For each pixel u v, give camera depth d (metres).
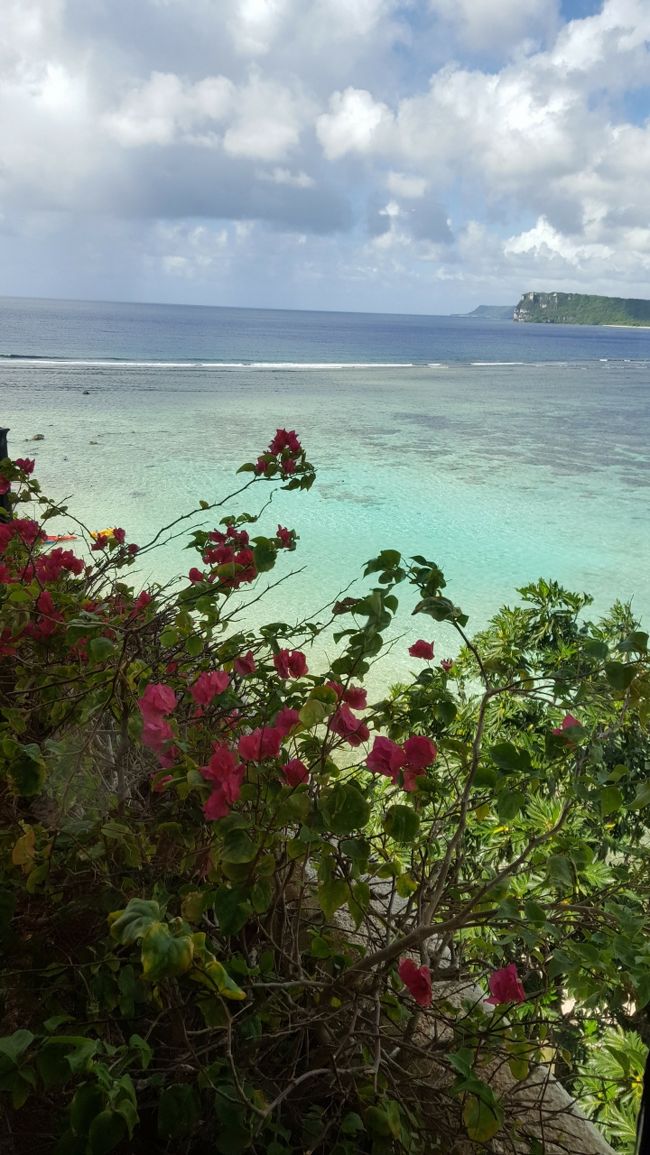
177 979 1.49
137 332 110.56
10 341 82.44
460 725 3.58
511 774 1.65
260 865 1.38
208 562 2.69
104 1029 1.58
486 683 1.90
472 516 20.77
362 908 1.42
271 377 56.69
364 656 1.69
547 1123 1.90
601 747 1.82
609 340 180.38
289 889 2.10
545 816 2.70
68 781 1.75
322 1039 1.64
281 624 2.25
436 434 34.41
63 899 1.70
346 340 123.69
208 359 71.81
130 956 1.42
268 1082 1.57
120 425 31.92
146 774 2.04
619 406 48.22
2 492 3.23
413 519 20.12
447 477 25.75
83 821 1.64
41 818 1.83
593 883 2.52
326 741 1.60
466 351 112.25
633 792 3.48
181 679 2.27
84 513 17.80
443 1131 1.61
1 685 2.41
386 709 2.00
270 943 1.75
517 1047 1.65
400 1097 1.56
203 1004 1.36
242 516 2.79
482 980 2.28
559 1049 1.84
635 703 1.80
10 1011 1.62
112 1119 1.03
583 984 1.51
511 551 17.77
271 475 2.79
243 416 35.94
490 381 63.66
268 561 2.26
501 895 1.54
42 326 114.62
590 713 3.26
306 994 1.79
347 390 50.19
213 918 1.87
